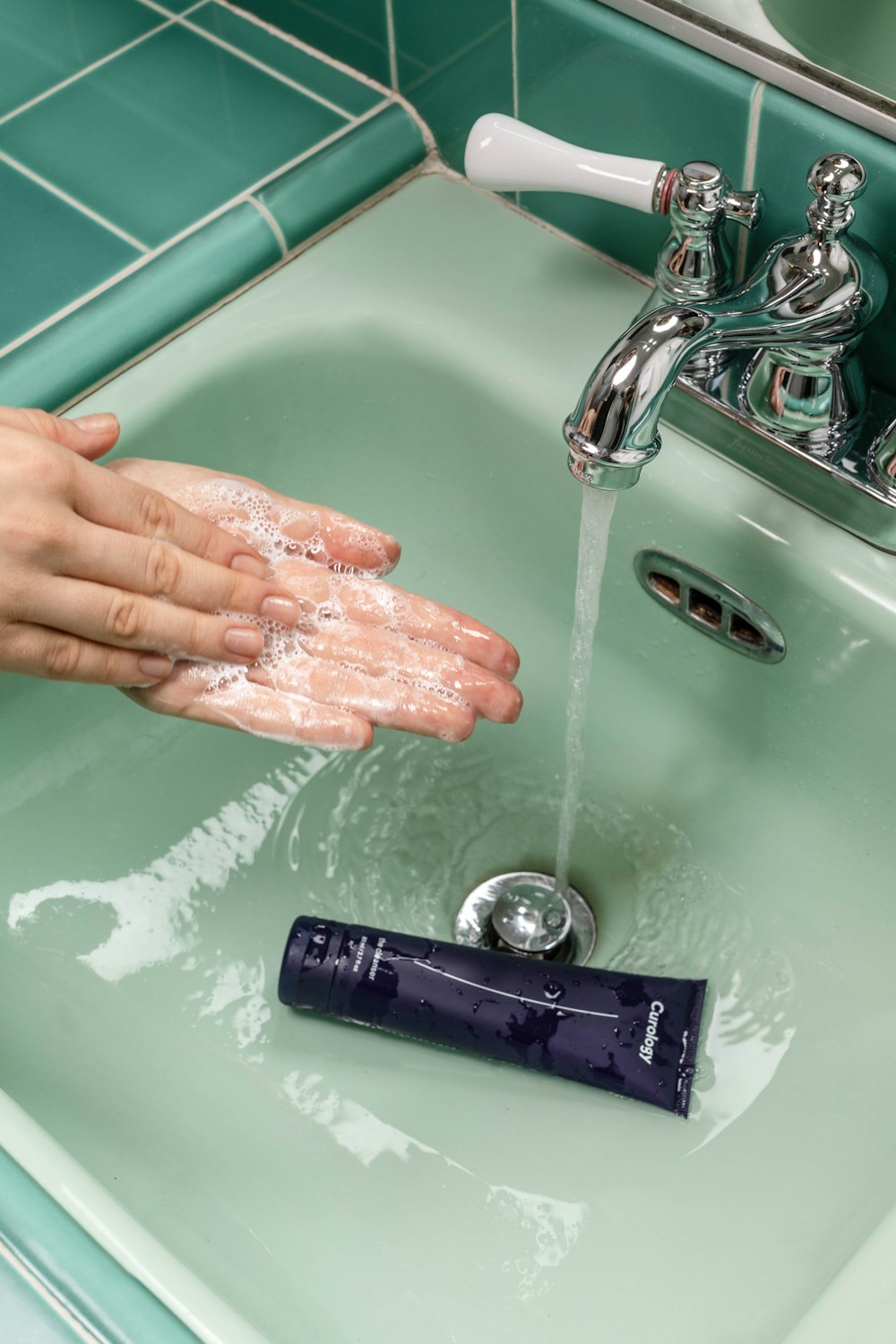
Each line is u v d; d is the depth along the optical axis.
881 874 0.56
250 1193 0.51
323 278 0.65
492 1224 0.51
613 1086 0.54
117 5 0.75
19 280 0.63
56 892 0.58
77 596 0.49
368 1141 0.53
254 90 0.70
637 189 0.52
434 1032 0.55
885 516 0.52
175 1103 0.54
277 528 0.59
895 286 0.52
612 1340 0.46
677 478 0.56
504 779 0.65
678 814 0.62
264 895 0.60
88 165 0.68
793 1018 0.55
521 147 0.53
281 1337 0.45
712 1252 0.48
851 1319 0.37
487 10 0.60
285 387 0.65
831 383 0.52
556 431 0.60
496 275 0.64
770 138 0.53
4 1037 0.52
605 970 0.56
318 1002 0.55
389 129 0.68
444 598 0.69
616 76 0.57
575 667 0.55
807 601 0.54
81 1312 0.37
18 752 0.59
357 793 0.64
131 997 0.57
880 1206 0.46
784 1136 0.51
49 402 0.60
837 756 0.58
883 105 0.49
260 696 0.54
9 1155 0.40
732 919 0.58
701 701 0.62
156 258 0.63
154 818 0.61
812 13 0.49
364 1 0.66
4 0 0.75
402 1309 0.48
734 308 0.46
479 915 0.62
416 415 0.65
